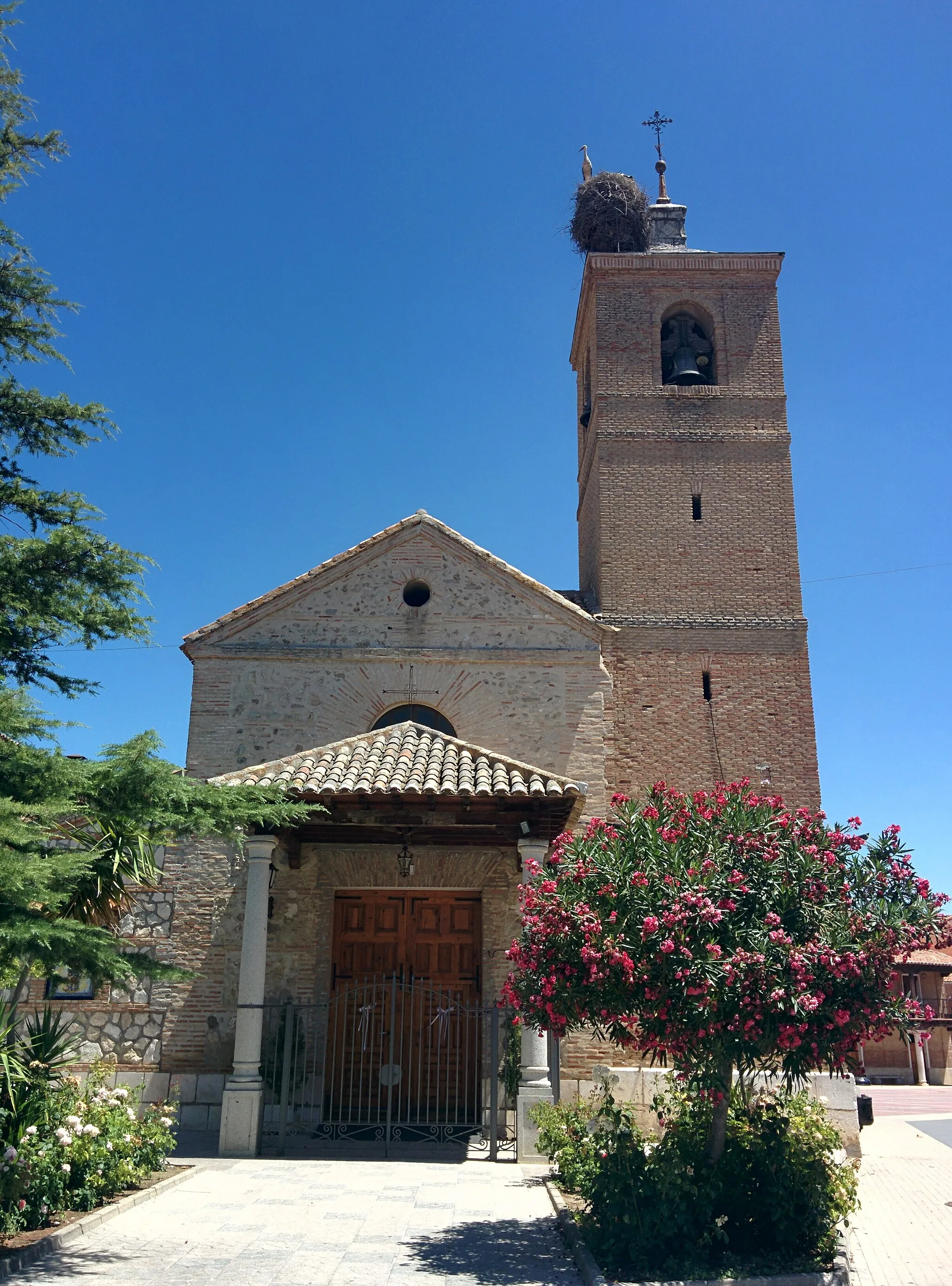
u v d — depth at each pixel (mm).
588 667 19531
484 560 20047
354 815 15945
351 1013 17234
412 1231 9805
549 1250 9211
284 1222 10062
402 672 19422
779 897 9195
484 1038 17000
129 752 10625
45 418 12758
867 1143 20250
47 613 11938
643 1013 8852
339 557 19969
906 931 8953
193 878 17828
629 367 24750
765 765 21578
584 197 27969
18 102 12594
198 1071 17031
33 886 8742
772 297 25312
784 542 23344
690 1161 9133
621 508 23594
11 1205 9164
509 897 17641
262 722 19047
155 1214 10375
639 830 9781
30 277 12672
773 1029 8617
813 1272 8414
